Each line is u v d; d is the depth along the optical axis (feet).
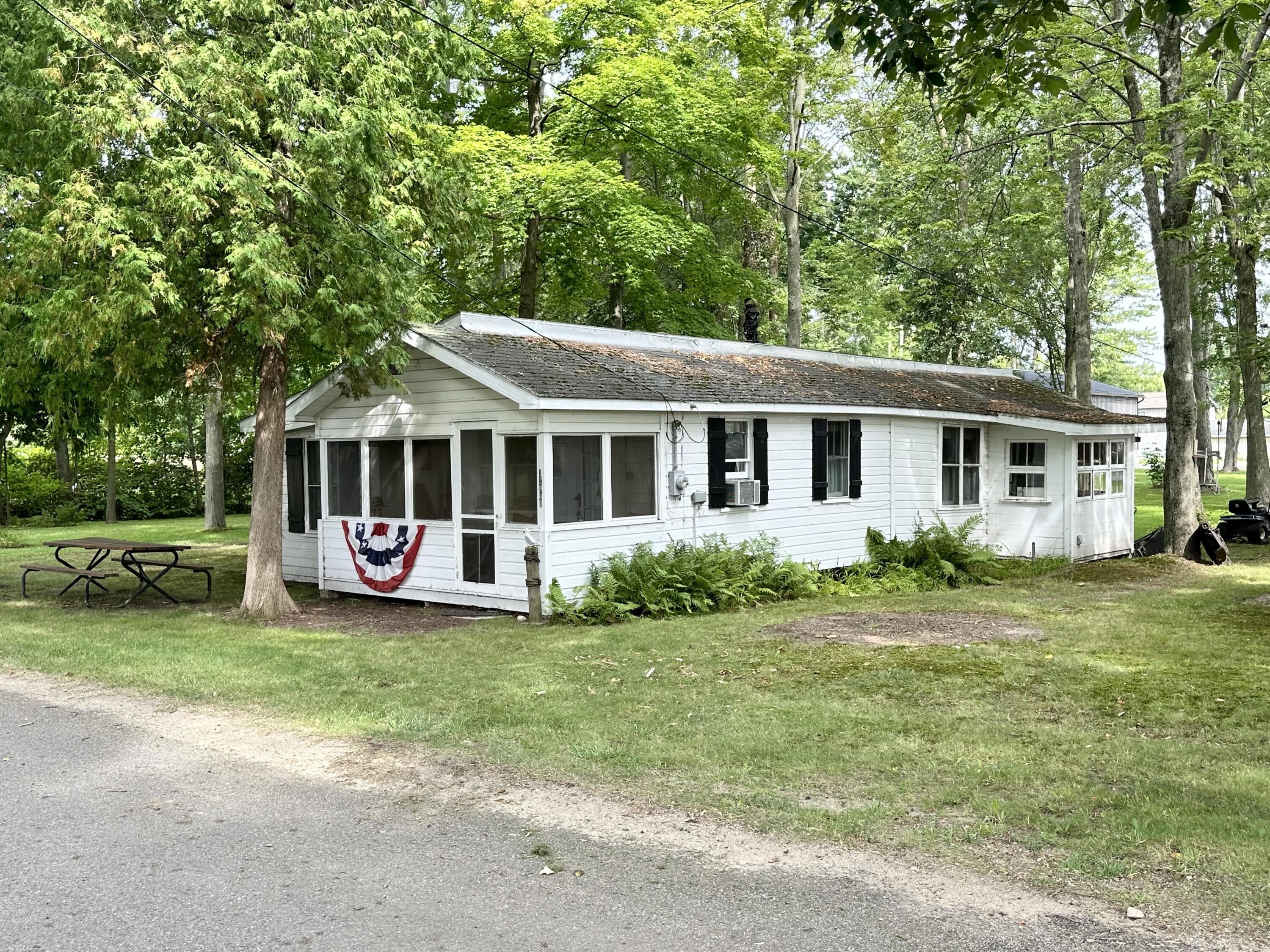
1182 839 15.53
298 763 20.68
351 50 37.22
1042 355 130.21
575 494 39.65
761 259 96.53
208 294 36.68
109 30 33.68
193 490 113.60
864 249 102.99
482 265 78.43
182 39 35.24
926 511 58.90
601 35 70.95
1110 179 90.22
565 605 37.81
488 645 33.17
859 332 141.49
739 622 36.94
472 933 13.21
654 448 43.11
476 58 44.73
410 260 39.32
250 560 41.60
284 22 36.65
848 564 53.16
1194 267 69.05
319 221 36.96
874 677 26.99
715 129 70.08
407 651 32.32
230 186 33.53
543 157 65.62
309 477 52.08
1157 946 12.43
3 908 14.07
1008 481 62.13
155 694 26.73
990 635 33.30
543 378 38.70
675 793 18.31
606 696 25.67
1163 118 54.90
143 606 44.45
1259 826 15.89
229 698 26.09
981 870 14.75
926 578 51.57
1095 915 13.30
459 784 19.19
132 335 37.14
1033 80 25.36
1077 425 57.00
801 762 19.83
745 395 45.93
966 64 24.94
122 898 14.35
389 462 45.14
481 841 16.35
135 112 33.47
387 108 37.81
